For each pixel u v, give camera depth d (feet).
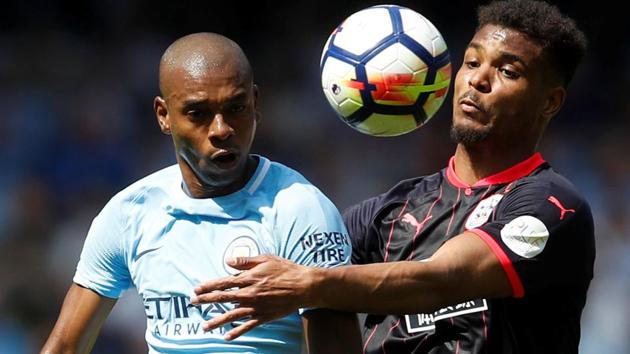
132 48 212.84
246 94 57.67
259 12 222.07
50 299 169.89
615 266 179.52
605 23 220.23
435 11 219.41
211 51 57.82
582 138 205.36
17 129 193.98
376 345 64.64
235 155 57.77
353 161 194.18
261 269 54.60
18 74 205.26
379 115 64.34
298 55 215.10
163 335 59.77
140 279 60.75
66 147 192.95
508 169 64.49
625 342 167.84
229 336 54.60
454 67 212.23
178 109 57.82
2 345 160.35
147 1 220.02
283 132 199.21
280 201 59.06
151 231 60.49
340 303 55.36
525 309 61.93
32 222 180.45
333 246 58.39
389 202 67.05
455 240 58.90
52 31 215.31
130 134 198.29
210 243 59.16
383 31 64.13
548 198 61.16
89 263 63.46
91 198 186.29
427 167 192.24
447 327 62.54
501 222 60.03
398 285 55.93
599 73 215.10
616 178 196.44
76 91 203.51
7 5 215.72
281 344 58.44
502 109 63.05
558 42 63.57
